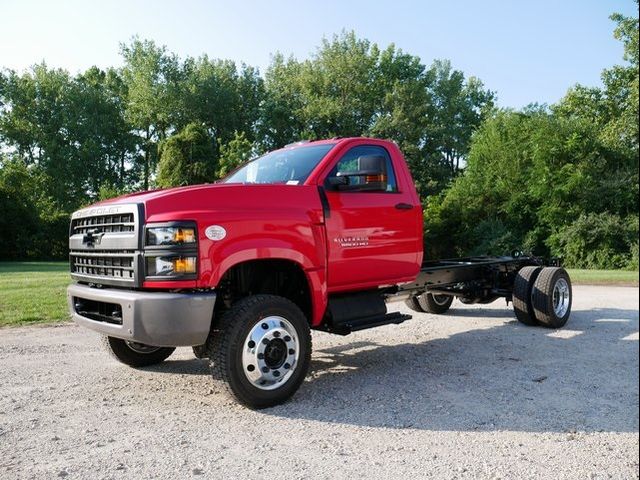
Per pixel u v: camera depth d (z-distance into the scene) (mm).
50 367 5836
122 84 67000
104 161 63000
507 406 4516
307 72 57812
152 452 3574
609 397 4750
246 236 4543
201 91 58781
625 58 32344
